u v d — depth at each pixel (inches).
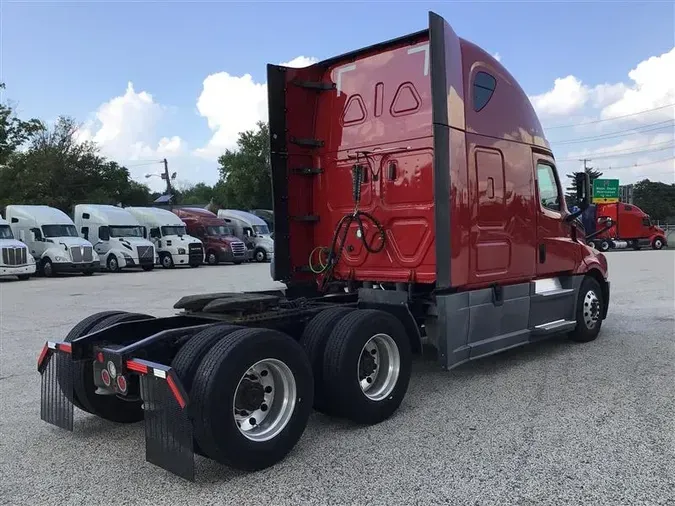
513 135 255.0
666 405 204.4
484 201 233.3
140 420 199.2
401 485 145.4
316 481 149.3
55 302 552.4
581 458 159.2
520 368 262.5
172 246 1202.6
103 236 1135.0
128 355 157.2
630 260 1071.6
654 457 158.7
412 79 237.1
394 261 241.9
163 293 628.7
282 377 164.4
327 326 188.7
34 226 1027.3
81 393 182.4
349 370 181.9
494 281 238.8
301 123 266.5
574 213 298.8
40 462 165.0
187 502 139.2
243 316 187.6
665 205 3361.2
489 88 241.9
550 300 280.8
